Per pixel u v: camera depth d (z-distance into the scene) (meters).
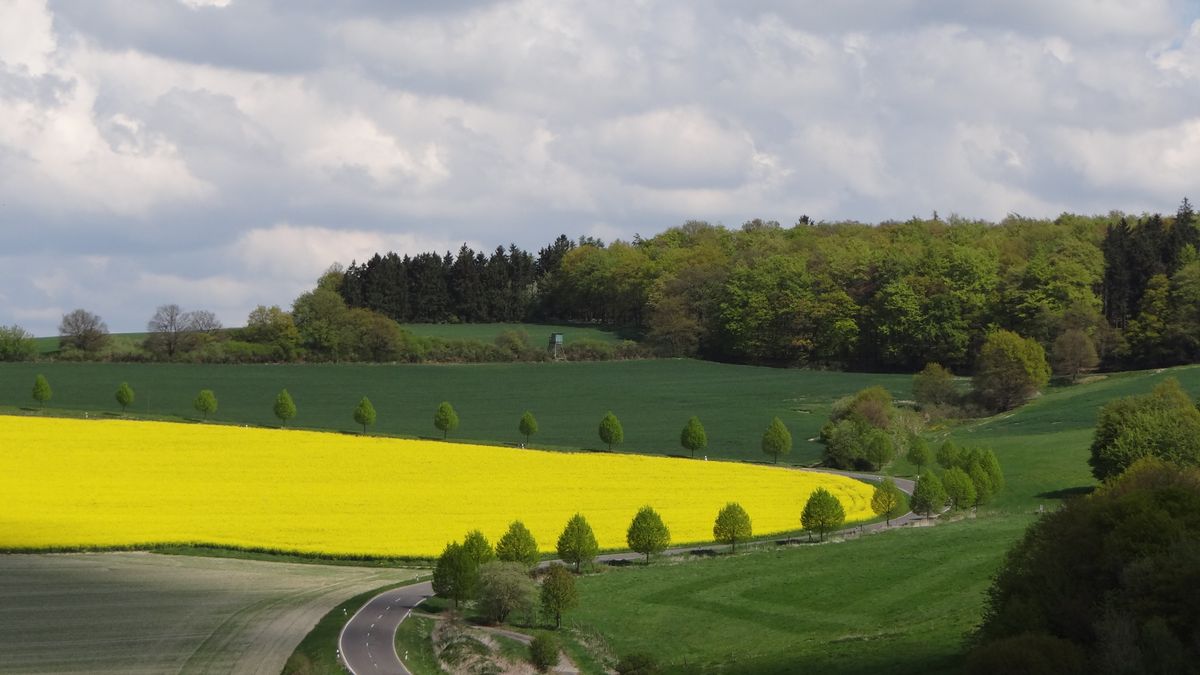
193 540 78.00
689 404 157.62
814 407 154.25
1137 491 48.59
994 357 150.12
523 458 115.94
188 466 103.69
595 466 113.12
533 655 55.56
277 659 53.56
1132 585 43.53
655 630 61.31
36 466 100.50
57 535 77.50
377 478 102.94
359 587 69.38
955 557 70.19
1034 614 45.22
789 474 112.69
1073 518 48.50
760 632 59.22
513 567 65.00
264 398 151.50
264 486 97.31
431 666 54.91
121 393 137.50
